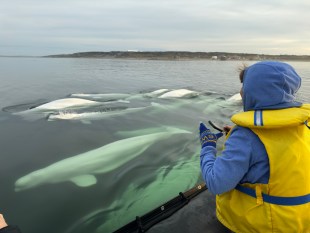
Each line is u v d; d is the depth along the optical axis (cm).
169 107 1253
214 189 256
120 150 717
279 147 244
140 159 673
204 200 440
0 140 797
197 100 1430
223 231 373
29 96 1490
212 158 282
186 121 1027
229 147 256
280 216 256
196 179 583
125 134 862
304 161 248
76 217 464
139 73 2867
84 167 629
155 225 390
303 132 257
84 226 442
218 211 317
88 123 976
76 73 2780
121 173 606
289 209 254
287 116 235
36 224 446
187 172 612
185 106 1282
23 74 2595
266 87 242
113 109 1195
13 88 1736
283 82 240
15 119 1012
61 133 865
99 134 859
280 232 262
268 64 247
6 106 1230
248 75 255
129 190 543
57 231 430
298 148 246
